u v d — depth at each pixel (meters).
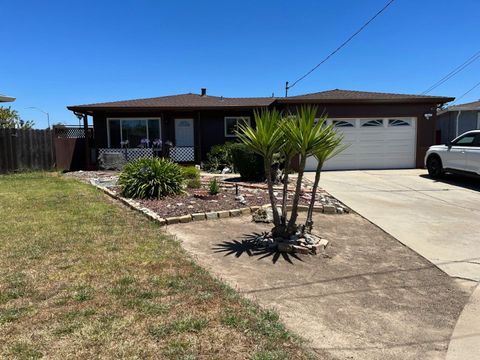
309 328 3.00
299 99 14.42
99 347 2.52
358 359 2.61
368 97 15.27
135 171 8.16
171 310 3.05
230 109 15.98
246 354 2.50
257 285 3.81
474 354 2.71
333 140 4.97
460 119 17.55
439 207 7.77
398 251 5.03
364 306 3.42
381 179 11.80
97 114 16.50
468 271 4.33
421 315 3.28
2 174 13.27
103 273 3.80
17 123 24.12
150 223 5.94
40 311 2.98
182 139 17.17
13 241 4.81
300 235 5.12
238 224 6.23
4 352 2.44
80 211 6.64
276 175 10.73
